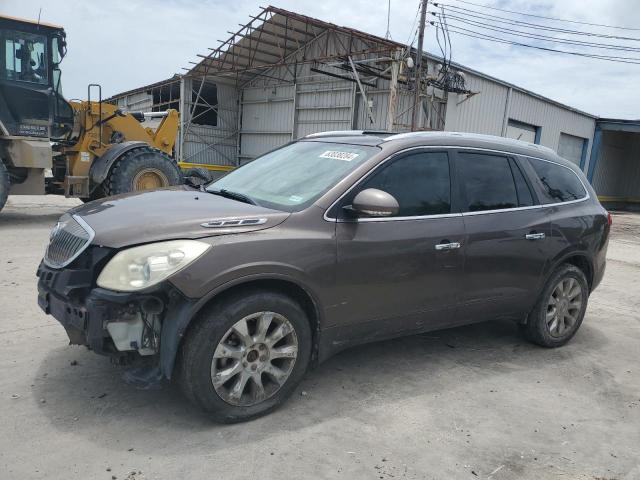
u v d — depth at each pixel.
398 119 18.41
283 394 3.30
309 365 3.47
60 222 3.54
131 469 2.66
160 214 3.14
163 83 24.98
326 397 3.57
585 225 4.82
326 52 20.64
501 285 4.26
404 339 4.79
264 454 2.87
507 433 3.28
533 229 4.39
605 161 30.33
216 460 2.78
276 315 3.18
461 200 4.03
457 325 4.20
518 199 4.41
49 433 2.92
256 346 3.14
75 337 3.01
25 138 9.93
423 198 3.83
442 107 19.00
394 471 2.79
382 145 3.82
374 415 3.37
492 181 4.28
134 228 2.98
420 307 3.84
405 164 3.80
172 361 2.89
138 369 3.03
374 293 3.57
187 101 23.67
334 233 3.37
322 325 3.40
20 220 10.50
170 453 2.81
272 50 21.73
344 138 4.22
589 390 4.00
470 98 19.95
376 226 3.54
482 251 4.06
